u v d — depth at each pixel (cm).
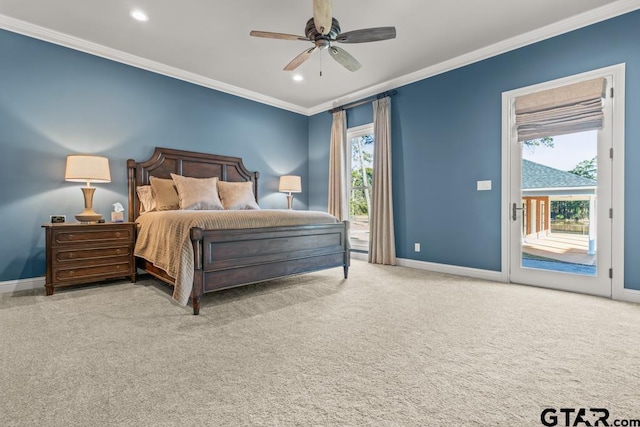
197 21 307
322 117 572
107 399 136
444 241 405
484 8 285
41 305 266
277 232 297
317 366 165
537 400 135
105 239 327
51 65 332
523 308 259
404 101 443
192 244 244
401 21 306
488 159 364
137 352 180
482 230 370
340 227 362
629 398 136
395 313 248
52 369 161
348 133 527
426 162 421
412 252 439
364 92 495
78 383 148
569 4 279
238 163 490
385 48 359
